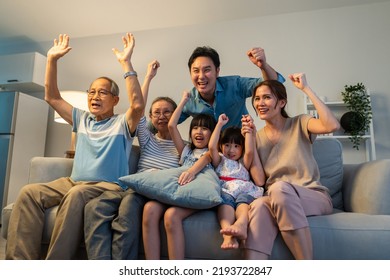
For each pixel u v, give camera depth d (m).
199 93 1.80
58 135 3.56
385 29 2.93
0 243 1.97
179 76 3.34
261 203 1.05
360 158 2.80
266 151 1.40
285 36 3.12
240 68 3.18
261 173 1.34
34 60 3.47
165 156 1.61
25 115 3.29
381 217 1.06
